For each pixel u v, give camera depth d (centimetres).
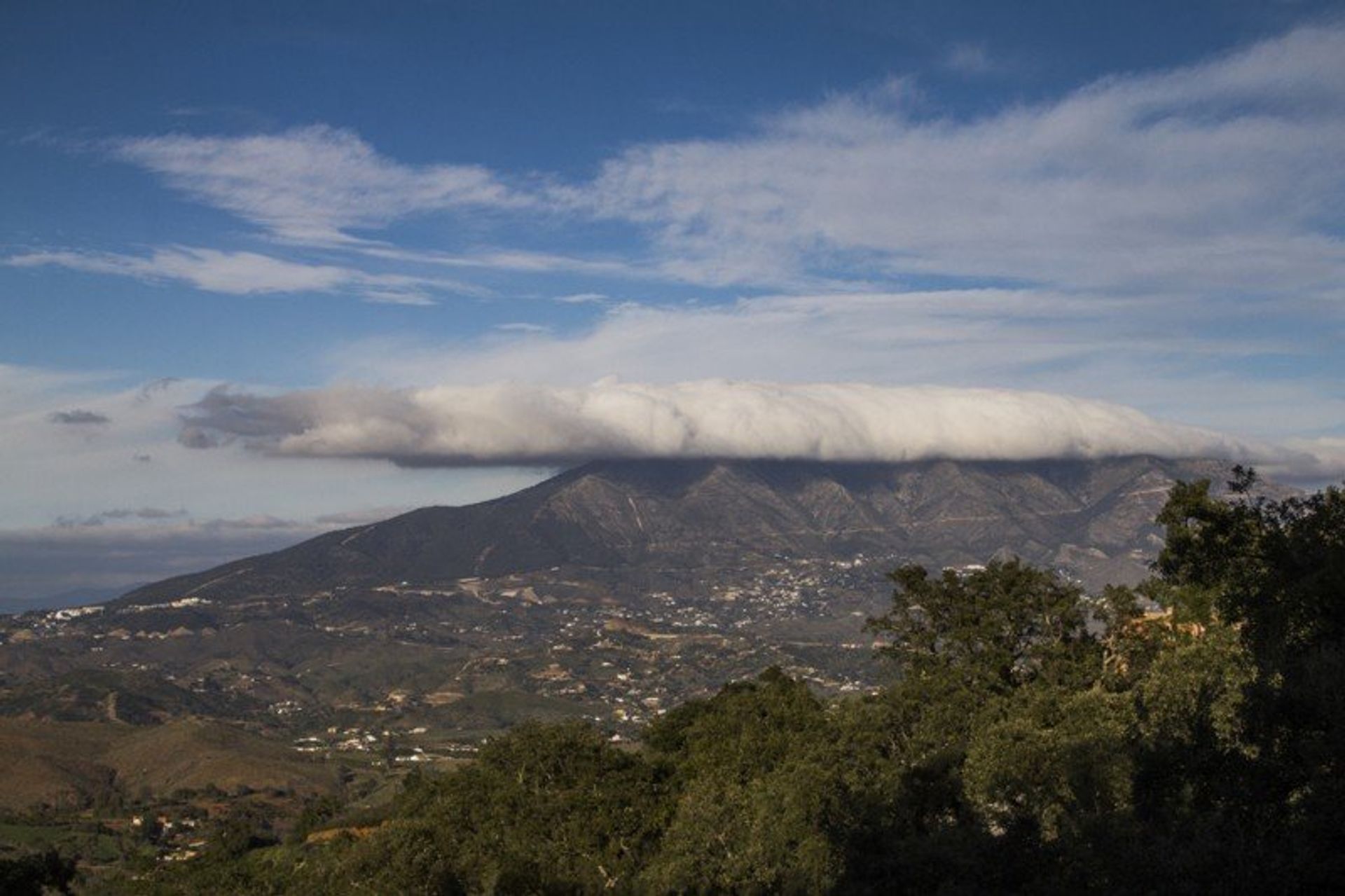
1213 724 2838
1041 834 2836
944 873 2728
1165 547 5003
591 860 4772
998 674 5766
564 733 5788
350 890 5194
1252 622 3428
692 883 3947
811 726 5678
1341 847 2180
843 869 3197
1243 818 2312
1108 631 5825
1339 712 2325
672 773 5903
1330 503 3416
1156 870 2214
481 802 5406
